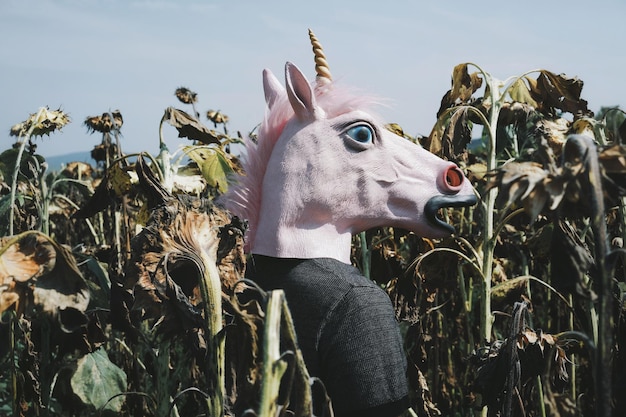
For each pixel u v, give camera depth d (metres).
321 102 2.51
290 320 1.50
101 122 4.65
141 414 3.38
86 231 5.85
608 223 3.56
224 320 2.05
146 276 1.84
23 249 1.57
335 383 2.30
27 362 3.13
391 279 3.60
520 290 3.28
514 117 3.61
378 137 2.51
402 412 2.34
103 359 3.48
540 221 3.66
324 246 2.44
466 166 3.98
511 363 2.40
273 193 2.46
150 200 3.02
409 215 2.54
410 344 3.58
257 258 2.48
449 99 3.58
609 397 1.37
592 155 1.40
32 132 3.54
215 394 1.70
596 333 3.16
